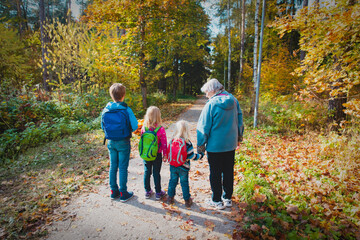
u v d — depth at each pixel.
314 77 5.28
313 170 4.11
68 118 8.21
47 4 32.31
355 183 3.45
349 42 4.76
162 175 4.29
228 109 2.74
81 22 11.53
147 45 12.42
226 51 25.56
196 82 35.47
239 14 18.69
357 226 2.53
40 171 4.20
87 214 2.90
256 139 6.64
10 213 2.78
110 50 11.52
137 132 7.09
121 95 3.06
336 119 6.24
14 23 24.91
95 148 5.65
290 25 5.09
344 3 4.46
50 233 2.50
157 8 11.55
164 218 2.85
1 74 14.88
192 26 13.40
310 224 2.57
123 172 3.14
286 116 7.36
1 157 4.96
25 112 7.24
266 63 12.23
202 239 2.45
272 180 3.74
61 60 10.22
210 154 2.88
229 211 2.98
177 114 13.02
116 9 10.88
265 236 2.36
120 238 2.46
